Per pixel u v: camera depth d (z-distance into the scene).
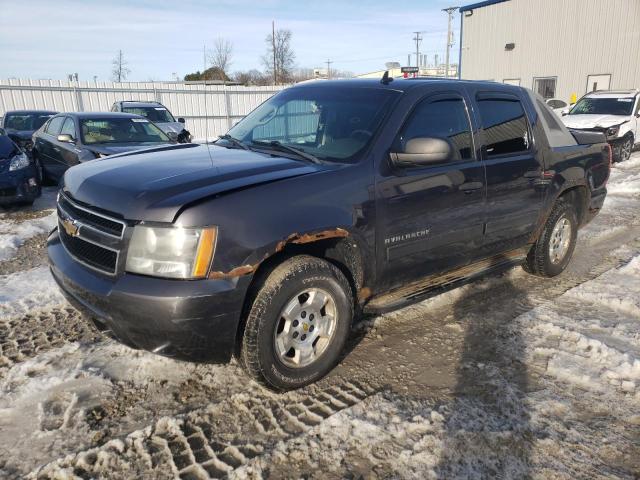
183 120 16.34
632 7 21.22
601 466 2.54
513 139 4.30
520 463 2.54
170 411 2.91
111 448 2.60
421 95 3.65
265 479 2.43
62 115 9.71
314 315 3.08
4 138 8.17
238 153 3.54
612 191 9.79
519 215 4.38
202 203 2.66
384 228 3.33
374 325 4.03
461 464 2.53
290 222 2.85
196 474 2.45
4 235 6.54
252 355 2.84
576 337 3.78
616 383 3.24
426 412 2.92
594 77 22.98
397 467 2.50
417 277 3.74
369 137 3.37
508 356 3.57
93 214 2.89
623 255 5.87
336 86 4.02
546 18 24.25
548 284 4.96
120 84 24.25
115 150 8.21
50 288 4.66
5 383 3.15
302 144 3.65
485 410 2.95
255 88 26.70
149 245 2.63
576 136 5.14
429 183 3.54
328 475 2.45
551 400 3.06
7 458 2.53
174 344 2.67
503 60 26.50
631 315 4.25
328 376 3.30
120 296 2.63
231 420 2.85
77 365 3.35
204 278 2.63
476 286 4.87
